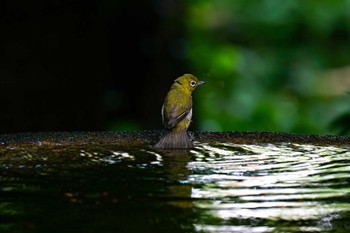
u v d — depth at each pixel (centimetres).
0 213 496
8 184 598
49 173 654
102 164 711
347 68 2030
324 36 2033
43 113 1273
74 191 570
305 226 471
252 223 474
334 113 1903
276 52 2048
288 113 1942
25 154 774
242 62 1989
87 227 460
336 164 718
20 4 1246
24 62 1256
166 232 451
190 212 502
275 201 537
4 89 1241
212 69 1953
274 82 2017
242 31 2125
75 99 1315
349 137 921
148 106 1441
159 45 1439
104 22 1355
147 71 1443
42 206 518
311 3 1995
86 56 1324
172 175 648
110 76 1412
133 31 1416
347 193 566
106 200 539
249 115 1914
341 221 477
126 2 1382
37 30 1266
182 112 905
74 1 1297
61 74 1292
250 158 760
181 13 1458
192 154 793
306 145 868
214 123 1862
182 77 960
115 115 1431
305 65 2036
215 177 639
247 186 595
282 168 693
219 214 497
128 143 880
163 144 844
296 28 2039
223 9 2088
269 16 2045
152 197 549
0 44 1238
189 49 1697
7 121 1241
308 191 575
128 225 466
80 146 848
